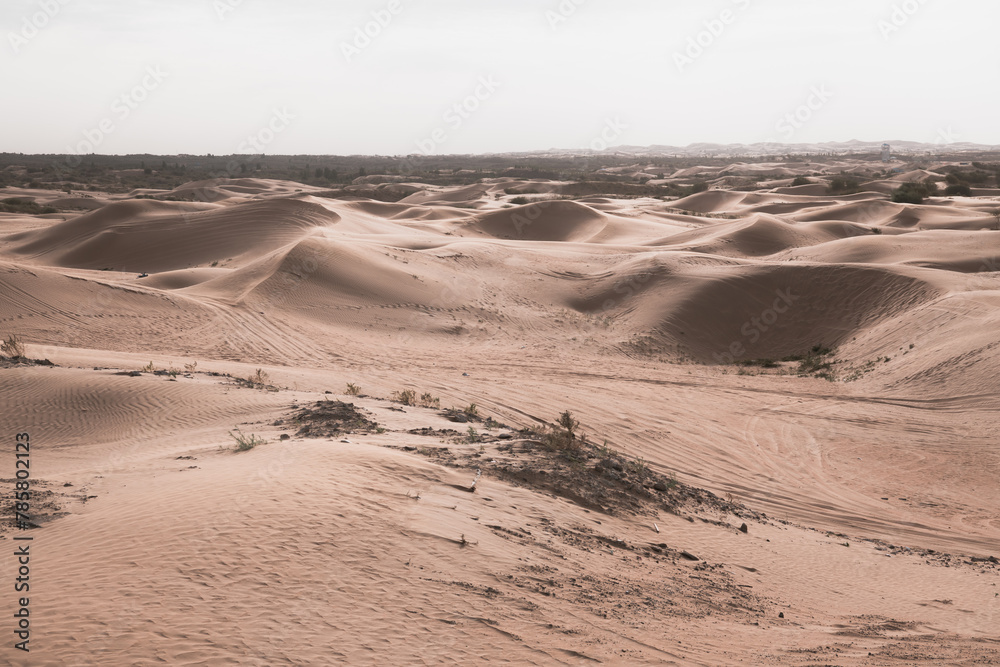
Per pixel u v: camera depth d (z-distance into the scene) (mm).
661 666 5488
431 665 5062
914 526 14320
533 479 10695
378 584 6266
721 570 9023
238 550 6547
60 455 12914
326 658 4988
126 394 16141
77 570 6059
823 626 7504
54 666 4574
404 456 10383
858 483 16938
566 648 5609
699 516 11602
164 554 6391
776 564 9953
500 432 14156
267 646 5047
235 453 10961
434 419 15648
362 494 8352
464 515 8359
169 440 13422
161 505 7711
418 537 7422
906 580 10406
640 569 8211
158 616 5301
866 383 26516
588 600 6809
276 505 7664
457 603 6148
